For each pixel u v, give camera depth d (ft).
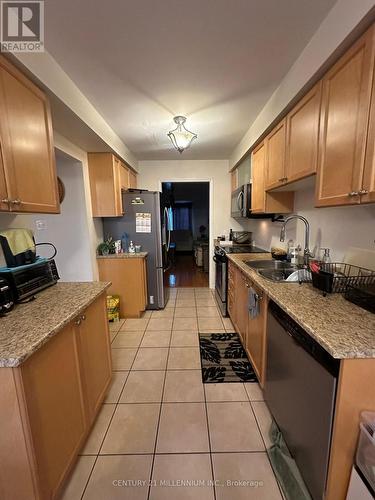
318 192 4.53
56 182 5.09
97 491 3.77
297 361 3.66
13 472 3.00
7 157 3.74
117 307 10.10
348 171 3.70
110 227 10.84
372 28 3.15
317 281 4.71
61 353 3.70
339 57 3.89
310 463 3.41
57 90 5.01
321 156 4.40
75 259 9.52
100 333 5.32
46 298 4.65
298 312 3.65
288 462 3.98
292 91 5.25
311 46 4.43
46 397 3.29
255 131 8.02
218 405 5.45
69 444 3.86
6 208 3.73
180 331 9.09
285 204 7.66
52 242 9.41
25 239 4.90
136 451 4.40
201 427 4.87
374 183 3.27
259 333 5.68
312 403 3.27
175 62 5.07
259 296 5.66
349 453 2.96
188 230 28.07
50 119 4.93
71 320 3.93
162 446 4.48
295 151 5.45
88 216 9.39
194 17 3.93
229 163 13.09
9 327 3.41
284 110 5.83
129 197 10.65
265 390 5.32
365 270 4.56
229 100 6.67
